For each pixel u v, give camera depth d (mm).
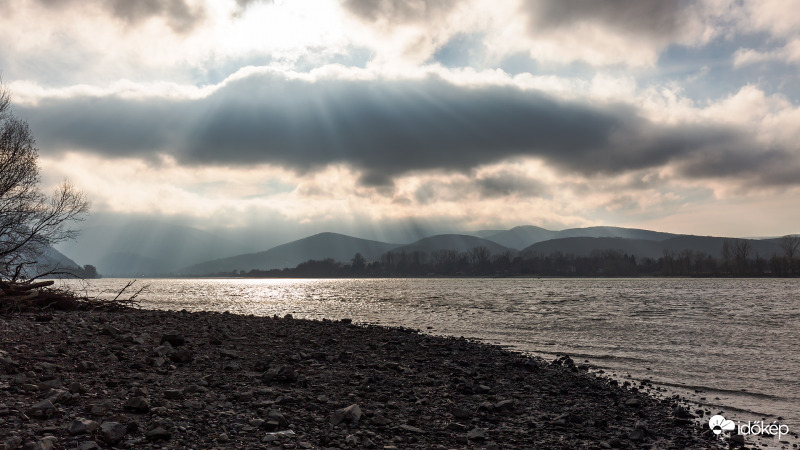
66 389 11117
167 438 9062
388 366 18594
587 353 28594
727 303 78062
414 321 48469
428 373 18359
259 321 32250
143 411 10289
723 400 18000
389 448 10031
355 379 16094
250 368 16219
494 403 14859
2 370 12234
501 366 21469
